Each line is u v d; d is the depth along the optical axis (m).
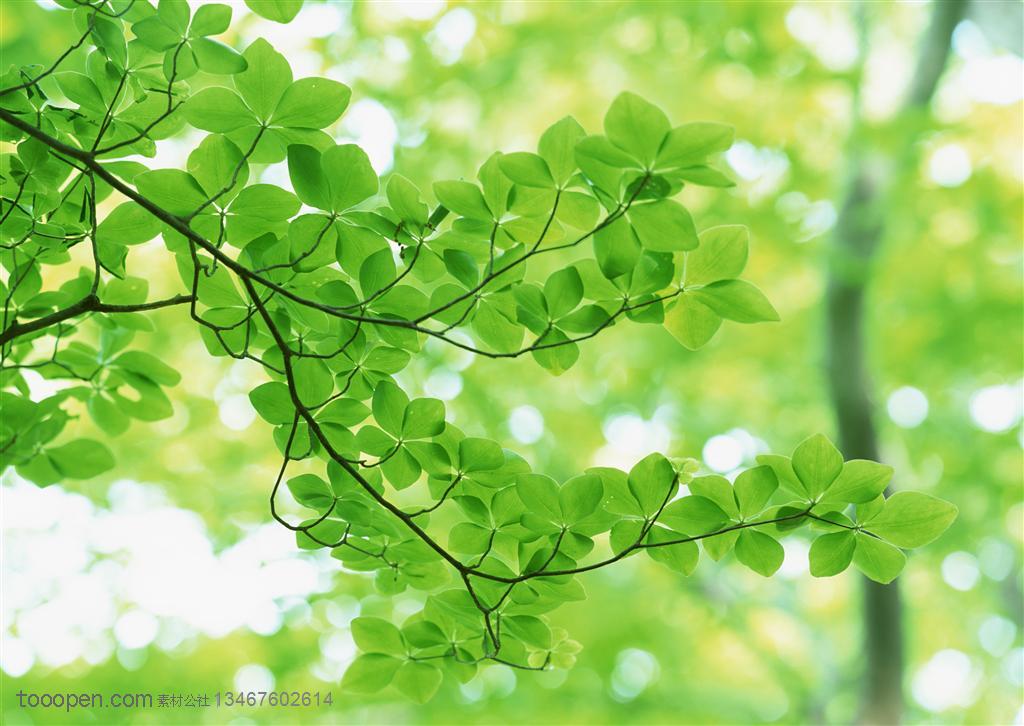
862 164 5.86
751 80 6.50
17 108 1.54
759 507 1.60
